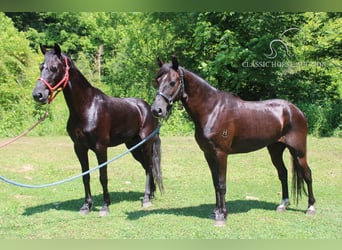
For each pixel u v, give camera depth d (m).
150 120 7.45
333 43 15.74
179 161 10.95
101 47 21.78
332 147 12.73
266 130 6.23
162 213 6.73
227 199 7.67
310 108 15.38
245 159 11.20
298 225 6.10
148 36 17.92
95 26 23.98
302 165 6.54
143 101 7.56
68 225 6.15
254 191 8.30
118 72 18.45
